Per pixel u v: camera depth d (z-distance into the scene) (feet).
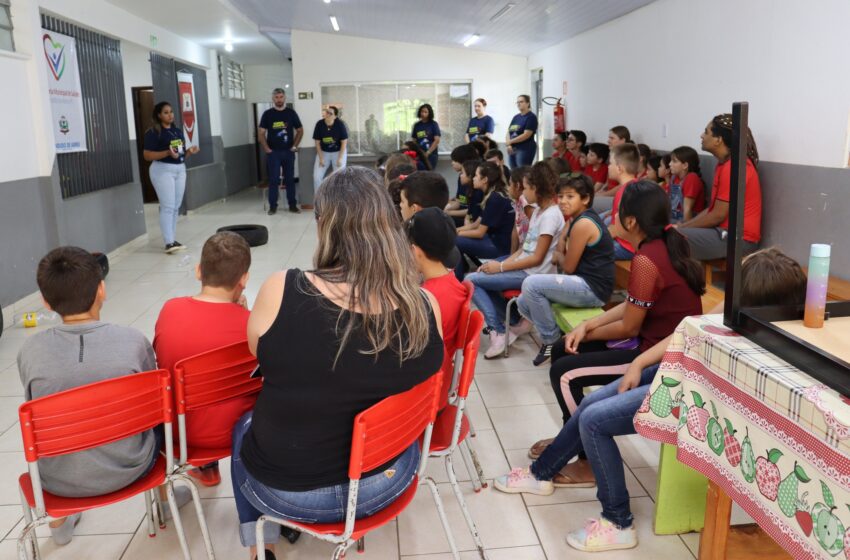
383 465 5.37
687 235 14.28
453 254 9.98
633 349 8.33
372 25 31.73
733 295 5.85
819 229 12.53
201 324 7.06
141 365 6.51
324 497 5.24
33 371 6.15
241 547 7.50
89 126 22.04
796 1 13.12
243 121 49.32
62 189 19.99
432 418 5.93
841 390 4.61
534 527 7.78
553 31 27.81
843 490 4.30
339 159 33.40
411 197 10.90
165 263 22.36
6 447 9.82
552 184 12.74
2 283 16.46
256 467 5.24
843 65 11.82
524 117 31.37
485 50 36.81
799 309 5.79
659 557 7.18
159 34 30.01
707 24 16.81
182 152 23.85
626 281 14.69
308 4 26.94
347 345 4.84
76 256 6.45
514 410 10.82
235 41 36.86
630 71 22.26
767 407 5.08
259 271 20.88
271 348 4.85
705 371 5.99
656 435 6.63
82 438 5.84
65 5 20.08
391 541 7.57
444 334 7.48
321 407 4.93
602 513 7.45
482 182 16.25
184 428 6.57
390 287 4.99
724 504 6.38
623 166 15.26
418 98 37.68
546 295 11.64
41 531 7.88
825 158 12.39
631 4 20.80
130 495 6.31
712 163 16.56
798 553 4.79
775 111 13.96
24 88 17.97
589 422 7.15
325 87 37.17
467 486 8.67
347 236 4.98
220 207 37.45
